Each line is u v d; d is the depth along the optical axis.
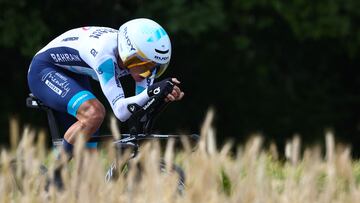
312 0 37.59
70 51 15.76
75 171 11.09
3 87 40.94
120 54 15.03
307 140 44.59
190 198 10.48
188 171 11.68
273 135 44.41
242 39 38.97
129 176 10.98
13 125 11.74
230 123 44.28
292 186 11.27
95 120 14.95
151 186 10.56
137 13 35.59
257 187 10.79
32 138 11.88
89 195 10.70
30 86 16.23
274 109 44.31
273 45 42.72
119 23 38.75
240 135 44.12
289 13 37.34
